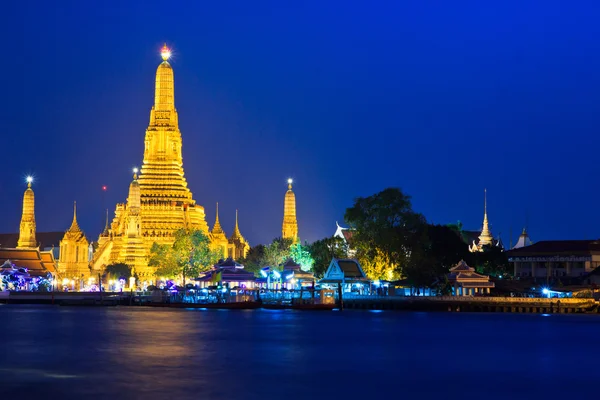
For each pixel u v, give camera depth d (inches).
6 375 3230.8
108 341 4313.5
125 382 3100.4
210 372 3331.7
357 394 2947.8
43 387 2999.5
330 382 3154.5
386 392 2984.7
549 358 3816.4
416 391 3009.4
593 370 3462.1
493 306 6988.2
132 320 5831.7
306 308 7288.4
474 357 3828.7
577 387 3097.9
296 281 7869.1
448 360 3727.9
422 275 7170.3
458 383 3159.5
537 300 7032.5
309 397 2891.2
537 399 2901.1
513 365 3595.0
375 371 3405.5
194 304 7721.5
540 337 4690.0
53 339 4402.1
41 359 3631.9
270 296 7834.6
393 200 7524.6
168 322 5639.8
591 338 4626.0
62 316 6314.0
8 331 4872.0
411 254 7322.8
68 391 2935.5
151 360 3624.5
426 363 3634.4
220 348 4057.6
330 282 7342.5
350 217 7608.3
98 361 3582.7
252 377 3233.3
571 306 7012.8
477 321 5930.1
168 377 3208.7
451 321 5900.6
